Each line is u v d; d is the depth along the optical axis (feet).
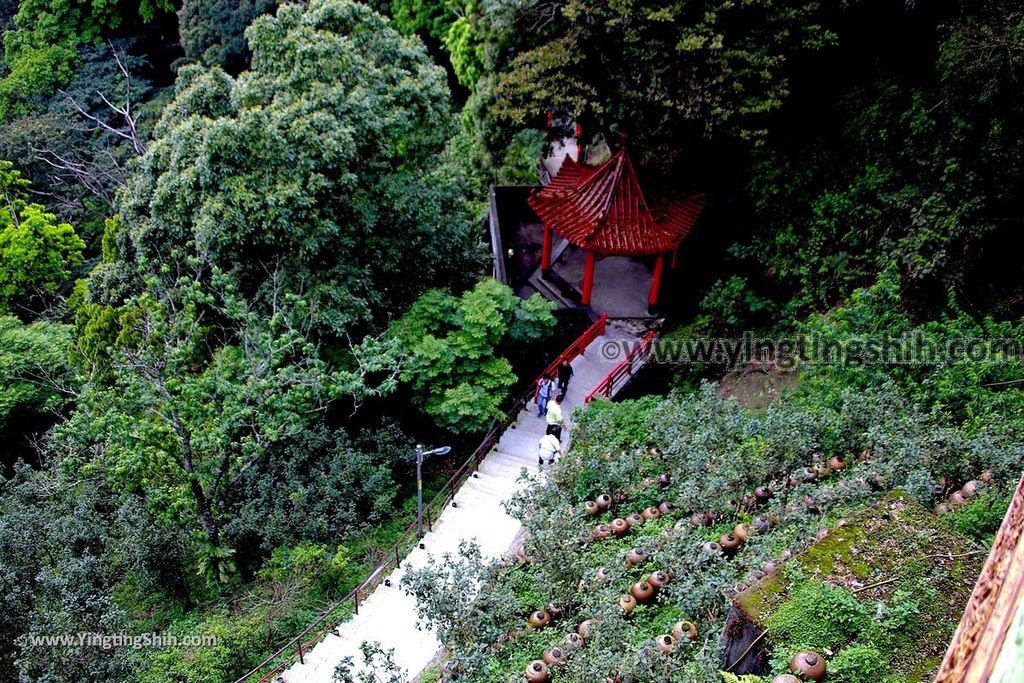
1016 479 36.09
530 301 67.77
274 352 55.83
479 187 95.30
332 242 61.26
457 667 34.37
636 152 73.46
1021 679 7.98
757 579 32.07
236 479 58.70
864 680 25.64
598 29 62.69
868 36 63.57
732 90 61.77
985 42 49.75
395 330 63.57
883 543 30.83
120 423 51.31
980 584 10.45
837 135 65.31
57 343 79.66
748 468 41.93
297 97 60.08
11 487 59.72
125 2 134.92
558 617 37.52
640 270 83.05
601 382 66.44
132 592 55.83
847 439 43.39
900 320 49.37
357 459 60.29
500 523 53.06
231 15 123.13
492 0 67.26
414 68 67.62
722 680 28.17
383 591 48.93
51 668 38.37
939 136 55.42
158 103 124.77
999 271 54.80
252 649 47.37
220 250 58.70
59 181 112.16
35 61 121.80
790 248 64.39
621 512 45.73
